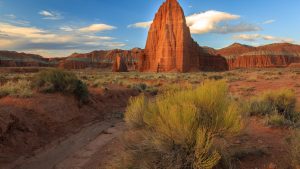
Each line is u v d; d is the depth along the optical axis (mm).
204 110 5555
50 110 11305
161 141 5047
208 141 4676
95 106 15086
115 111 15523
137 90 23828
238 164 5000
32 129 9273
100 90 19016
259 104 10109
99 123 12352
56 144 8992
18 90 13172
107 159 7020
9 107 10078
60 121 10906
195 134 4918
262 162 5078
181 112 5090
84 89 14805
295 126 7625
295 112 9695
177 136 4902
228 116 5141
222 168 4820
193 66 112250
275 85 25719
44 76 14766
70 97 13859
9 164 7055
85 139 9602
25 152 7902
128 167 5125
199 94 5812
